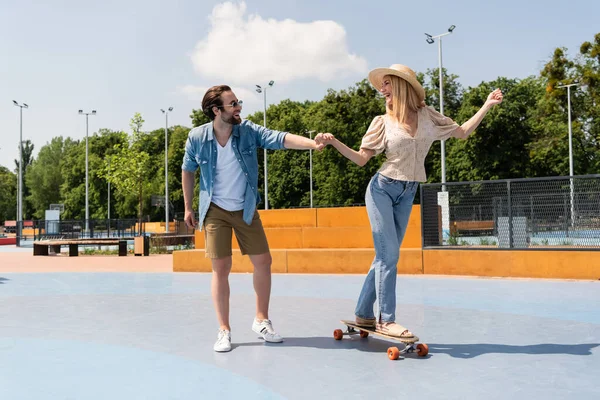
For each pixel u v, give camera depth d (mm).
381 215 3877
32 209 92312
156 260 15070
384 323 3896
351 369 3387
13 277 10133
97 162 75438
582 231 8312
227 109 3908
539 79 46625
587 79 37469
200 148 4012
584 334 4383
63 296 7215
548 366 3398
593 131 39812
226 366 3492
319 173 53406
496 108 39312
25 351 3961
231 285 8211
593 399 2746
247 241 4133
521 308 5738
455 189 9242
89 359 3703
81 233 25172
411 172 3836
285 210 10898
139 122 44469
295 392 2920
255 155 4121
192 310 5867
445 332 4527
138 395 2895
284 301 6453
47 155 89938
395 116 3832
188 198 4262
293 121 61656
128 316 5520
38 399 2846
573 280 8156
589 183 8273
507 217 8859
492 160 39812
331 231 10414
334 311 5723
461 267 9094
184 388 3014
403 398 2791
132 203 70750
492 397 2793
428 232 9383
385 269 3895
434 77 48281
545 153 39031
